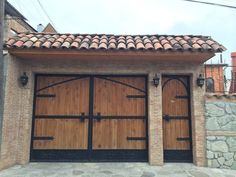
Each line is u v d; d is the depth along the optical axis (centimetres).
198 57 695
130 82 770
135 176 604
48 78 767
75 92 764
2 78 571
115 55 682
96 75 768
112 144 746
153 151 706
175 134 750
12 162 682
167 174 625
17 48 654
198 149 708
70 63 741
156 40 729
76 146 744
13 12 897
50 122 751
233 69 1138
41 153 738
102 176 602
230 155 698
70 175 607
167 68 738
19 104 716
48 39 711
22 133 707
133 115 758
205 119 717
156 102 725
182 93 764
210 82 1088
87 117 754
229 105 718
